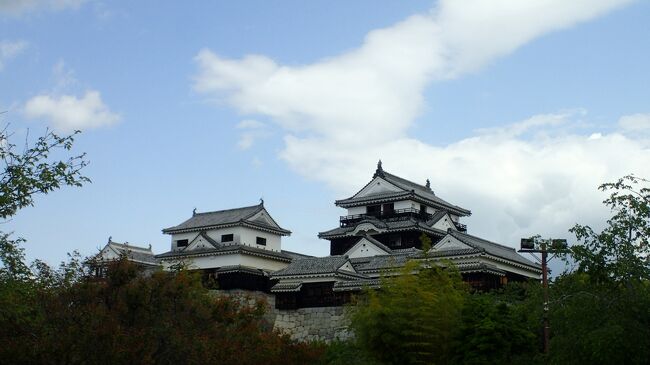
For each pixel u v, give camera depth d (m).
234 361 35.44
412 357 45.00
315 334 73.81
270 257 89.19
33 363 30.20
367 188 95.94
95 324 31.80
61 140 26.72
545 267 43.12
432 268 53.41
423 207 94.44
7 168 26.16
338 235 91.94
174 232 93.50
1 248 27.45
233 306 41.56
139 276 37.44
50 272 36.03
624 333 34.03
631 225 36.09
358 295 65.94
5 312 28.33
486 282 70.88
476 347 44.41
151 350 31.92
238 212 93.88
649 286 36.34
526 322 45.91
